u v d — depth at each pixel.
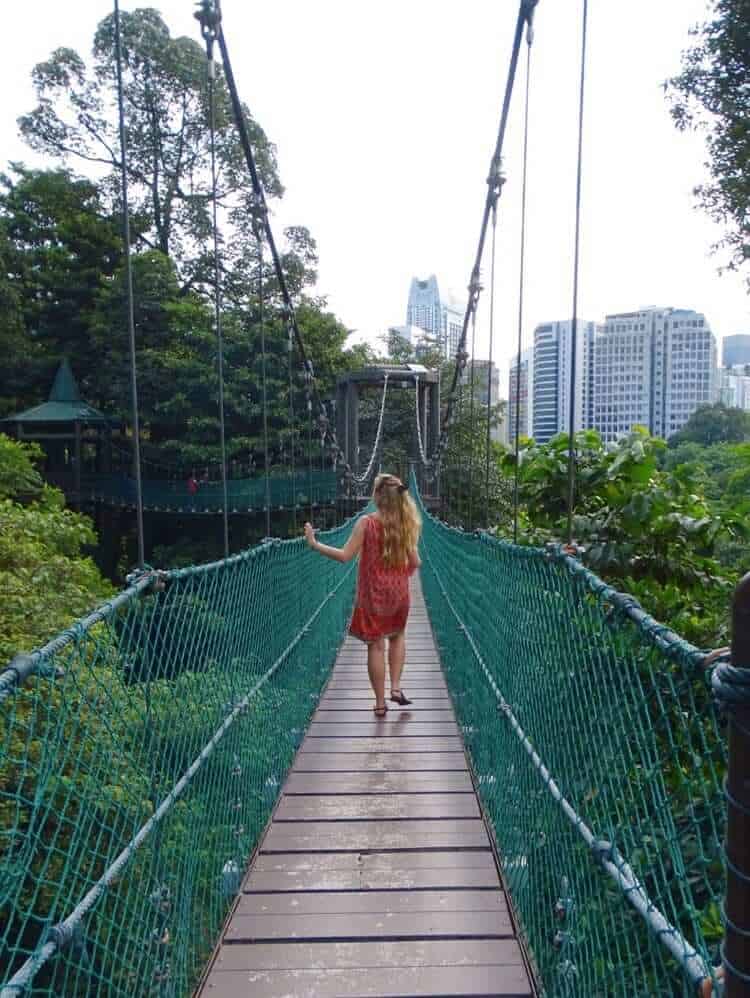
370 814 2.73
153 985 1.56
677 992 1.33
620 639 1.36
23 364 18.39
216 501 16.19
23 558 6.27
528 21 2.70
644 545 3.92
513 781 2.30
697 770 1.02
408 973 1.87
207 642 2.10
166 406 16.20
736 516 3.89
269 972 1.87
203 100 17.33
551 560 1.86
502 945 1.99
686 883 1.05
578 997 1.54
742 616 0.80
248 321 16.64
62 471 19.36
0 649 4.53
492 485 10.09
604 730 1.48
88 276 18.42
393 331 22.25
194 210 18.14
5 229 18.34
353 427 14.77
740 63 6.63
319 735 3.57
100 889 1.32
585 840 1.50
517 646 2.35
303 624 3.75
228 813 2.21
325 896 2.20
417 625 6.74
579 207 2.03
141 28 17.36
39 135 18.69
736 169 7.04
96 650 1.40
